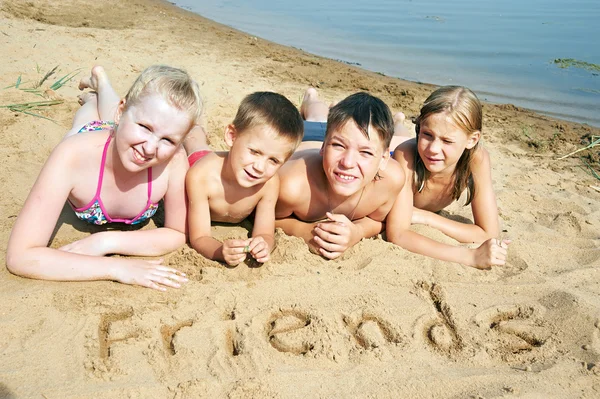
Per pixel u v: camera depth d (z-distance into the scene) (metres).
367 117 3.29
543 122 6.90
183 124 3.06
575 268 3.70
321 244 3.51
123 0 11.40
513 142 6.23
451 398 2.57
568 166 5.68
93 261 3.12
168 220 3.55
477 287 3.42
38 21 8.54
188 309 2.97
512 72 8.77
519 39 10.73
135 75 6.70
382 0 15.07
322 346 2.81
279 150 3.27
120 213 3.53
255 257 3.27
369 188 3.69
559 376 2.73
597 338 3.00
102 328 2.82
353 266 3.50
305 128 4.78
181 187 3.49
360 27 11.49
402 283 3.37
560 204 4.70
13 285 2.99
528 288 3.43
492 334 3.04
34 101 5.46
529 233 4.15
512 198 4.75
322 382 2.60
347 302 3.14
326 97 6.98
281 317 3.01
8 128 4.85
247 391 2.49
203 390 2.47
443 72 8.72
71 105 5.50
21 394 2.36
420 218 4.09
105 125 3.88
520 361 2.86
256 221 3.63
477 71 8.81
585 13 13.38
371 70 8.69
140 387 2.45
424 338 2.98
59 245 3.45
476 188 4.07
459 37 10.78
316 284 3.27
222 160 3.55
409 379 2.66
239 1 14.05
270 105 3.26
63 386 2.42
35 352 2.59
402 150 4.03
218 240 3.69
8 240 3.33
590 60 9.42
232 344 2.82
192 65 7.59
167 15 10.87
